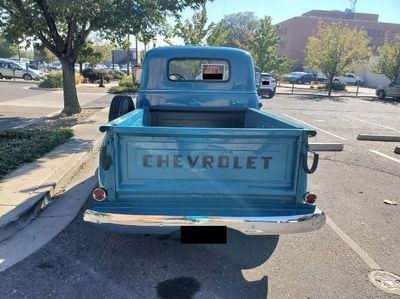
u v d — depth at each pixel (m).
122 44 12.57
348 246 3.80
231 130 2.78
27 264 3.25
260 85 6.53
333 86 34.09
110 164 2.82
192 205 2.95
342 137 10.43
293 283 3.12
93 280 3.07
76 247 3.59
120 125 2.90
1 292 2.85
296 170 2.92
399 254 3.66
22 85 26.11
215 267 3.34
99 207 2.90
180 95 5.04
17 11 11.13
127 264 3.34
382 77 45.47
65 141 7.71
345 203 5.09
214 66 5.04
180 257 3.50
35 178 5.16
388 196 5.45
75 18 10.56
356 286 3.09
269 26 31.33
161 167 2.87
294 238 3.96
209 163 2.88
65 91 12.38
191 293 2.95
